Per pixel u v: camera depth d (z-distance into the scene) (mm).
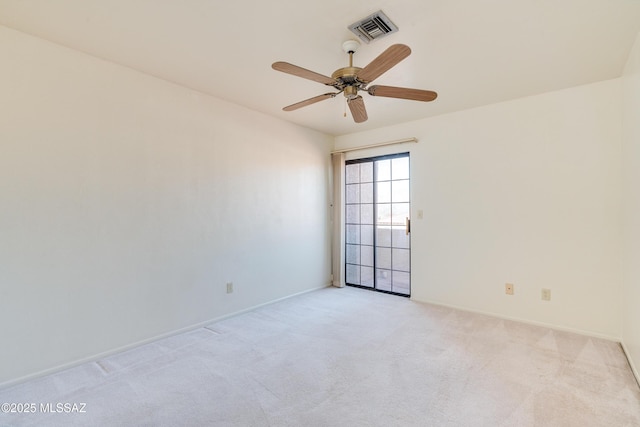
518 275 3275
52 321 2244
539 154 3152
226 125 3367
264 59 2465
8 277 2074
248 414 1785
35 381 2133
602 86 2836
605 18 1921
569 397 1929
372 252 4590
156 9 1856
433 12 1861
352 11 1856
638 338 2129
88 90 2412
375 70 1922
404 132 4117
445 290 3770
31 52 2160
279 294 3982
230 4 1803
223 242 3342
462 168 3633
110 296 2523
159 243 2826
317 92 3131
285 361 2412
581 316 2936
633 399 1904
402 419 1733
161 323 2834
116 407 1855
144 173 2727
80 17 1942
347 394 1973
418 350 2584
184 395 1975
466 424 1693
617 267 2770
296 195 4234
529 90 3047
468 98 3250
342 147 4816
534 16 1902
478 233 3525
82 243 2383
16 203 2104
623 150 2648
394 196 4352
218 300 3289
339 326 3133
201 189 3146
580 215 2943
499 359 2422
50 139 2236
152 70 2670
